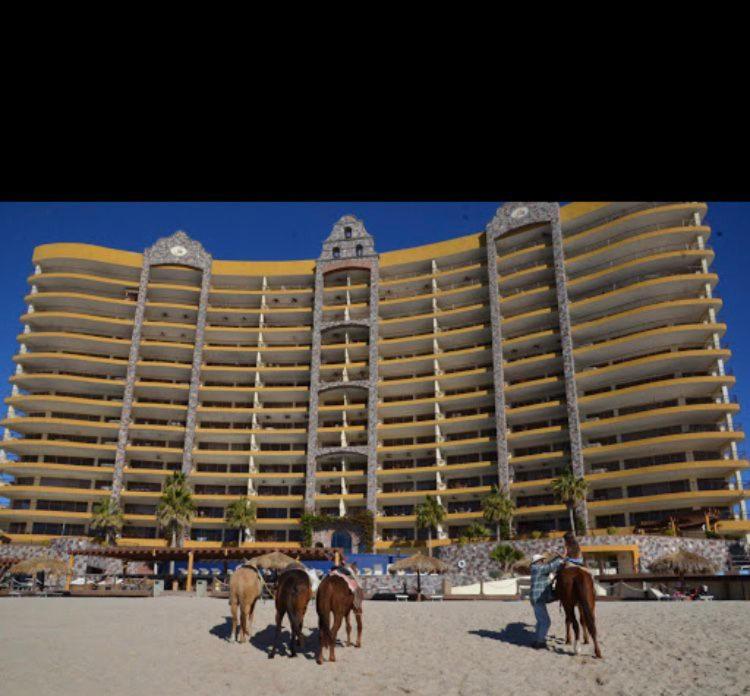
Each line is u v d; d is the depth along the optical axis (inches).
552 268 3159.5
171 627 701.3
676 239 2859.3
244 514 3036.4
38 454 3344.0
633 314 2822.3
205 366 3548.2
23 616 836.0
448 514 2942.9
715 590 1561.3
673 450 2632.9
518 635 604.7
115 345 3518.7
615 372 2812.5
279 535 3250.5
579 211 3164.4
